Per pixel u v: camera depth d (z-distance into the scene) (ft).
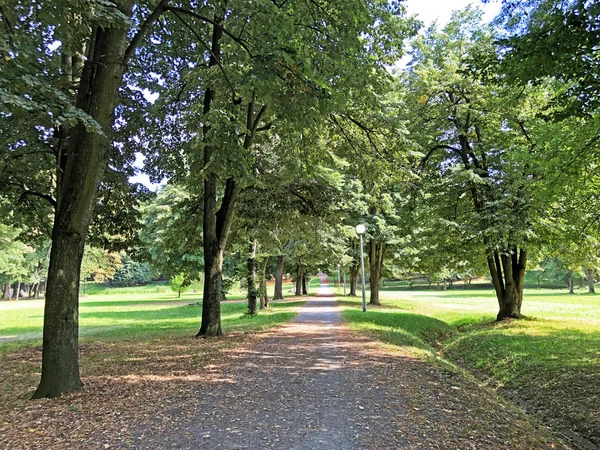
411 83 62.28
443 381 23.48
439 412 17.71
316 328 47.06
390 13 36.50
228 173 29.53
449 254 64.08
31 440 14.76
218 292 42.45
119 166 42.73
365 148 47.52
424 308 96.37
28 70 18.34
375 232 94.27
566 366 30.89
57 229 21.80
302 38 31.24
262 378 23.68
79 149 22.12
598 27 18.84
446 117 59.00
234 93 31.40
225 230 42.75
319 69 33.04
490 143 57.47
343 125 47.37
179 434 15.12
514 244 52.85
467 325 64.54
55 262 21.67
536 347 38.52
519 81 23.84
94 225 45.57
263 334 42.27
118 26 20.06
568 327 51.19
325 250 77.97
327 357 29.86
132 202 46.11
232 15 28.78
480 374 35.70
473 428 16.06
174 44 39.37
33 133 31.17
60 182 32.63
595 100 22.76
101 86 22.33
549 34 20.36
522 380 30.58
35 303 158.30
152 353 32.14
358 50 32.40
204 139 32.65
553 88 32.01
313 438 14.73
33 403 19.48
